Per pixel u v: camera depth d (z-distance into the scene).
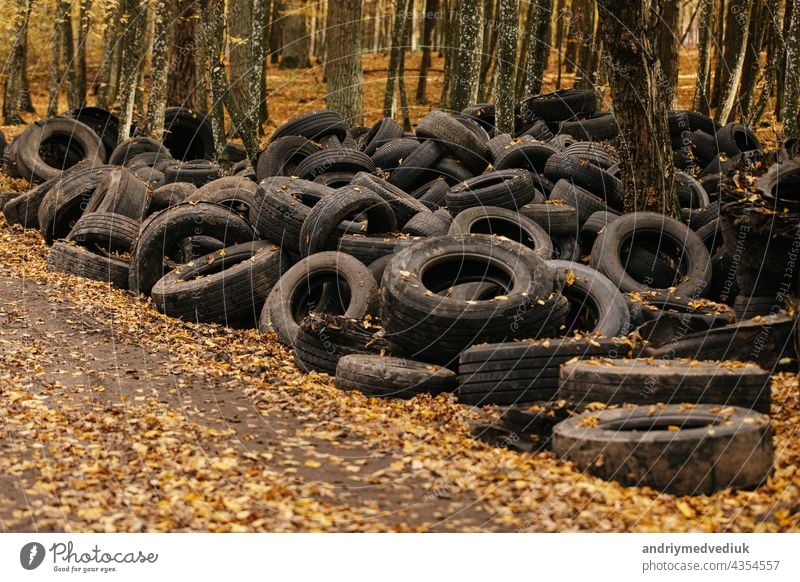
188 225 13.27
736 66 23.50
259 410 8.93
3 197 18.66
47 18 37.62
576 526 6.40
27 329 11.43
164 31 21.55
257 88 18.62
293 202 12.67
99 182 16.25
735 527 6.39
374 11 41.69
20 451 7.58
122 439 7.96
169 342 11.21
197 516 6.53
